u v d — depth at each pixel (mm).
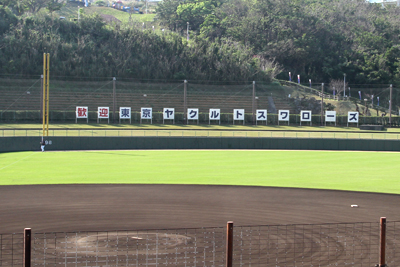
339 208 18281
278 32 116188
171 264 11156
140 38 97625
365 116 80062
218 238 13414
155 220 15898
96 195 20656
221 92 85312
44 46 87250
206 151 47156
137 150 47531
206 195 20938
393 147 50406
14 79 78062
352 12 139500
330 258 11789
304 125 76000
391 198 20609
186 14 134375
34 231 14195
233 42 112500
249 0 134000
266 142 51625
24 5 120562
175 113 73938
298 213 17281
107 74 86562
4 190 21719
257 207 18312
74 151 45438
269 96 85438
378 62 110875
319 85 113938
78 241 13008
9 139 45250
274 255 11953
